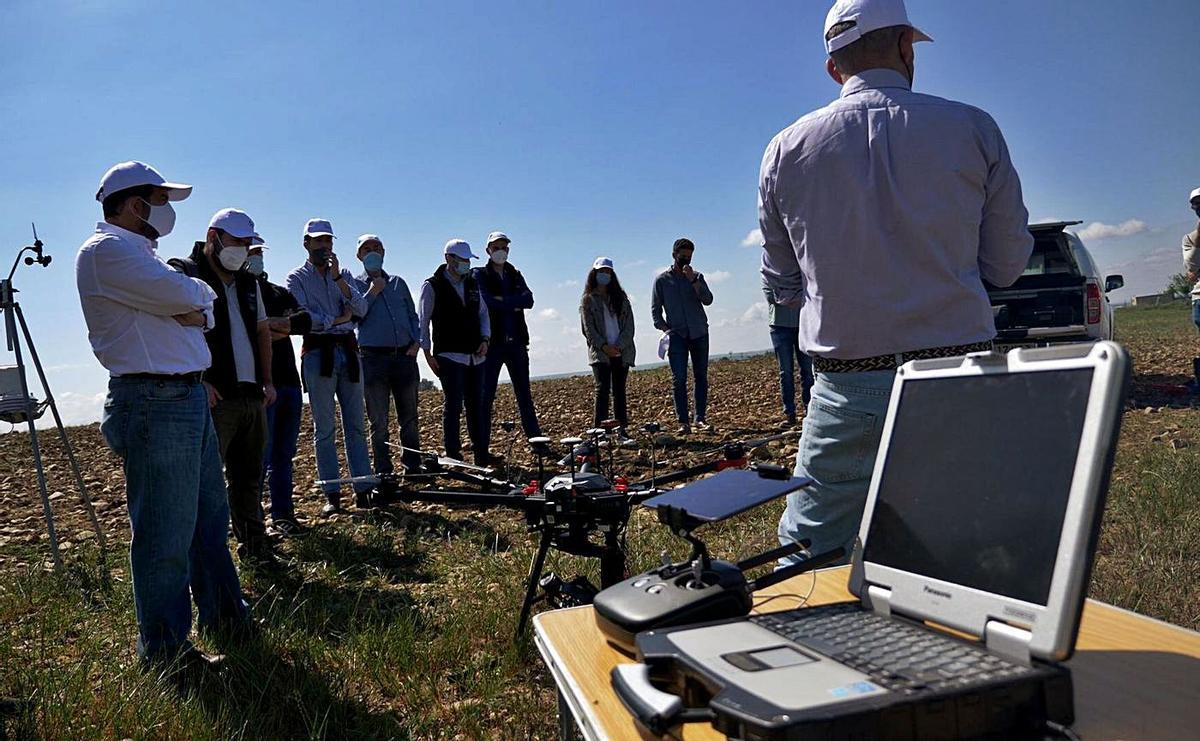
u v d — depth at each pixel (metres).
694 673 1.24
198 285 3.85
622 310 9.74
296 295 6.90
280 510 6.42
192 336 3.88
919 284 2.35
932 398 1.54
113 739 3.06
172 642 3.79
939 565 1.40
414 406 8.09
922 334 2.36
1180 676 1.38
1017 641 1.21
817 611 1.51
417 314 8.13
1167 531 4.45
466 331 8.29
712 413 12.51
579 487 2.99
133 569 3.78
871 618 1.45
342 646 3.92
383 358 7.86
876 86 2.44
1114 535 4.55
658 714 1.13
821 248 2.44
